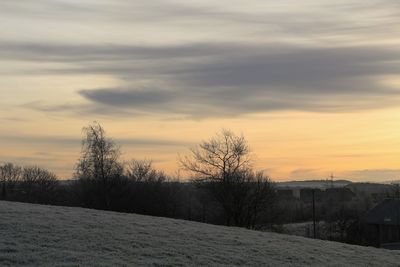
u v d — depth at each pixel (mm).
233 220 63344
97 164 64812
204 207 66312
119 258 17297
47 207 31062
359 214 95250
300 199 111312
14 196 89375
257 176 67125
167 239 21938
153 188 66875
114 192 64125
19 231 20203
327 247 25938
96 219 25750
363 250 26672
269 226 67688
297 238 28641
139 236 21797
